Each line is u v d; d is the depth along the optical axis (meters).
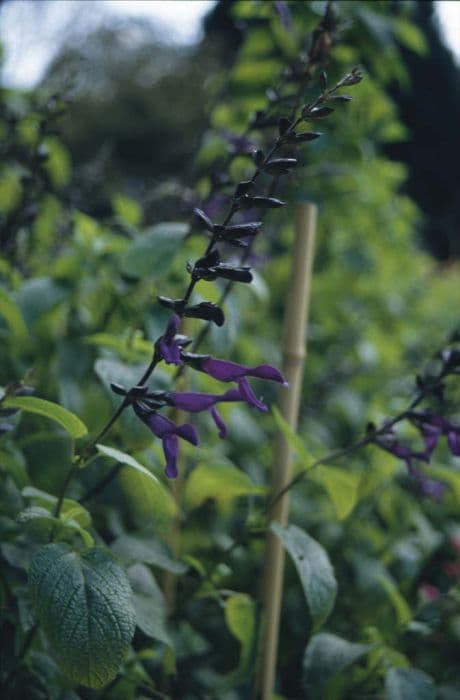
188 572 2.75
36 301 2.95
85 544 2.15
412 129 16.86
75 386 2.95
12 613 2.28
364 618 3.45
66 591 1.77
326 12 2.64
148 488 2.32
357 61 3.77
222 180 3.02
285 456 2.71
